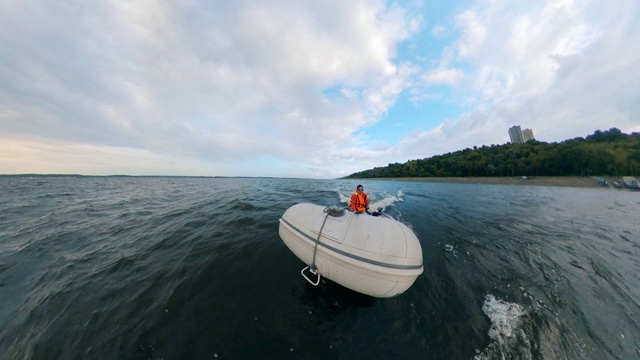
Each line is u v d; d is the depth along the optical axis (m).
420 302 3.12
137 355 2.31
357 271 2.68
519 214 8.84
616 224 7.52
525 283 3.64
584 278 3.86
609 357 2.40
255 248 4.48
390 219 3.05
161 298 3.09
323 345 2.45
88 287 3.35
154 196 12.20
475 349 2.43
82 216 7.36
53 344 2.44
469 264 4.25
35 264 4.05
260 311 2.87
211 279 3.50
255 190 15.41
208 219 6.43
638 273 4.09
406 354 2.38
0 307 3.02
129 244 4.83
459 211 9.05
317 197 11.38
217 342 2.45
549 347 2.46
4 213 7.98
